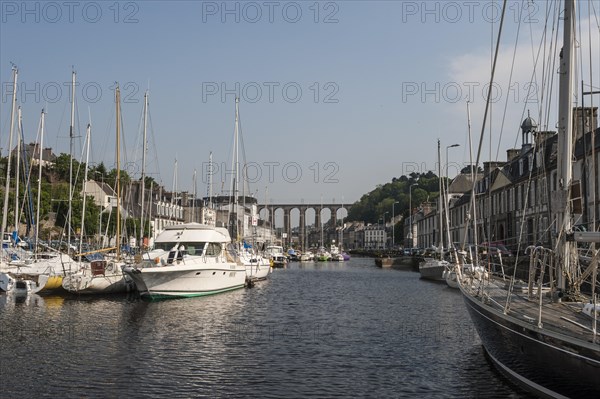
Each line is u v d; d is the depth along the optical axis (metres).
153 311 26.67
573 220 13.73
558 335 10.14
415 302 32.94
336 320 25.06
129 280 34.19
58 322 23.12
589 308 11.76
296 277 59.19
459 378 14.59
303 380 14.59
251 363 16.34
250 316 25.86
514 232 55.62
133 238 60.84
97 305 28.66
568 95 12.80
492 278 19.88
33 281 32.94
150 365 15.93
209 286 33.88
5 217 39.97
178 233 34.56
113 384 13.98
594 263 11.00
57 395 13.05
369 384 14.20
